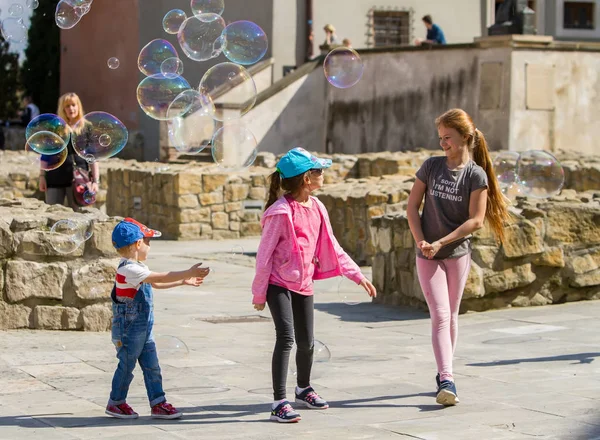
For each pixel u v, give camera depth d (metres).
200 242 18.62
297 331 6.16
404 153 22.27
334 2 28.33
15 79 36.69
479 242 10.16
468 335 8.94
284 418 5.88
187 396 6.63
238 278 13.65
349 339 8.91
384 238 11.20
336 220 15.88
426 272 6.48
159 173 19.58
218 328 9.55
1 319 8.93
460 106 23.86
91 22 33.28
